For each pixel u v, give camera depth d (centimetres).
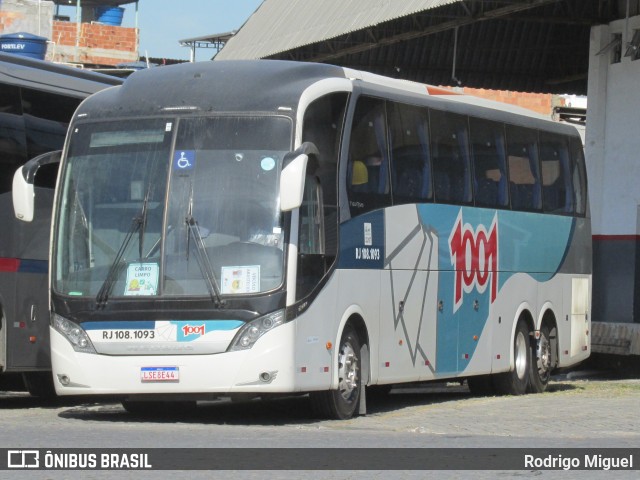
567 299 2095
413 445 1109
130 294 1341
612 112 2673
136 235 1355
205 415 1538
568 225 2092
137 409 1572
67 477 866
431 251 1655
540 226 1992
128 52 4800
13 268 1544
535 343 1984
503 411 1549
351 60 3122
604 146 2694
